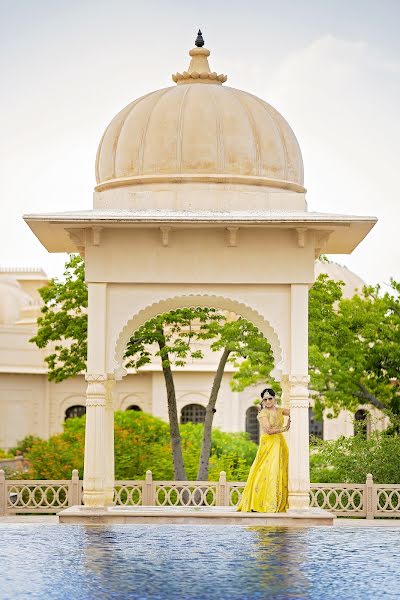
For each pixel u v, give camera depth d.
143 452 22.50
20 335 43.88
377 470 19.59
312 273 15.60
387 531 14.01
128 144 16.19
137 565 10.67
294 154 16.53
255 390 41.81
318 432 40.50
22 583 9.65
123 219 15.09
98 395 15.41
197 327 35.25
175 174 15.89
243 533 13.54
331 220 15.11
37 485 17.45
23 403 43.94
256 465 15.36
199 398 41.69
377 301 24.77
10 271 57.03
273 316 15.65
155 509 15.63
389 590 9.39
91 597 9.03
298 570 10.41
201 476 22.38
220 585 9.60
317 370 25.36
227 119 16.05
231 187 15.90
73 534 13.33
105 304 15.58
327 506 18.55
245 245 15.64
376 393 25.02
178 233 15.63
